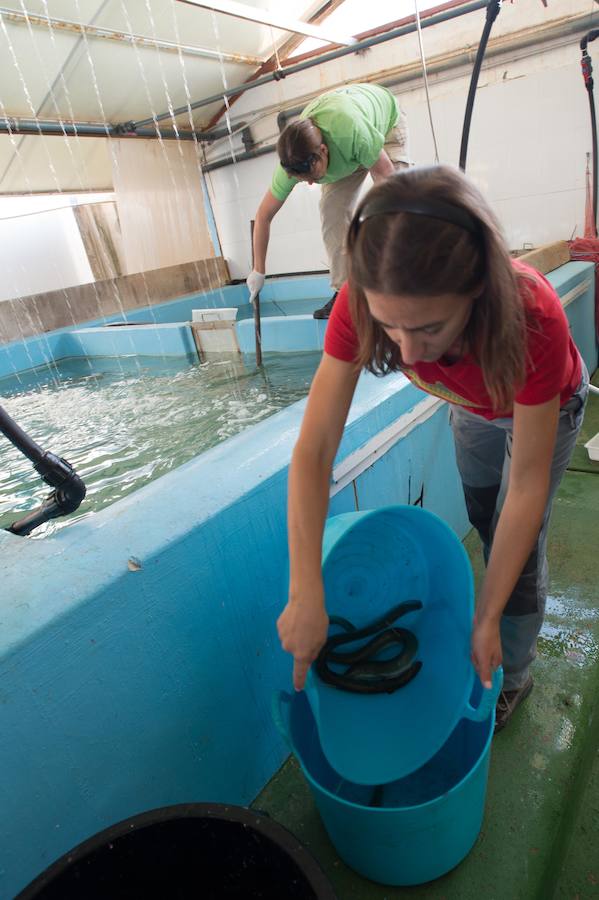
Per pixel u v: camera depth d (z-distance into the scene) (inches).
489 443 35.8
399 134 105.2
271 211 83.5
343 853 31.9
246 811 22.0
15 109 142.0
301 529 25.2
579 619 48.4
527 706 41.1
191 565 30.5
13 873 24.5
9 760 23.6
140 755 29.4
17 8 113.3
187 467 37.3
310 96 162.1
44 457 35.4
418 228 15.9
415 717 30.5
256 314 98.6
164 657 29.8
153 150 175.8
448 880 31.3
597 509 63.1
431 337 18.5
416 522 34.2
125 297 170.9
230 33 146.8
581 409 30.0
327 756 28.3
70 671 25.4
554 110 123.0
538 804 34.4
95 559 28.0
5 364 135.1
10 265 169.8
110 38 131.1
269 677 38.0
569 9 116.3
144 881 23.3
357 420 41.8
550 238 133.9
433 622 35.5
